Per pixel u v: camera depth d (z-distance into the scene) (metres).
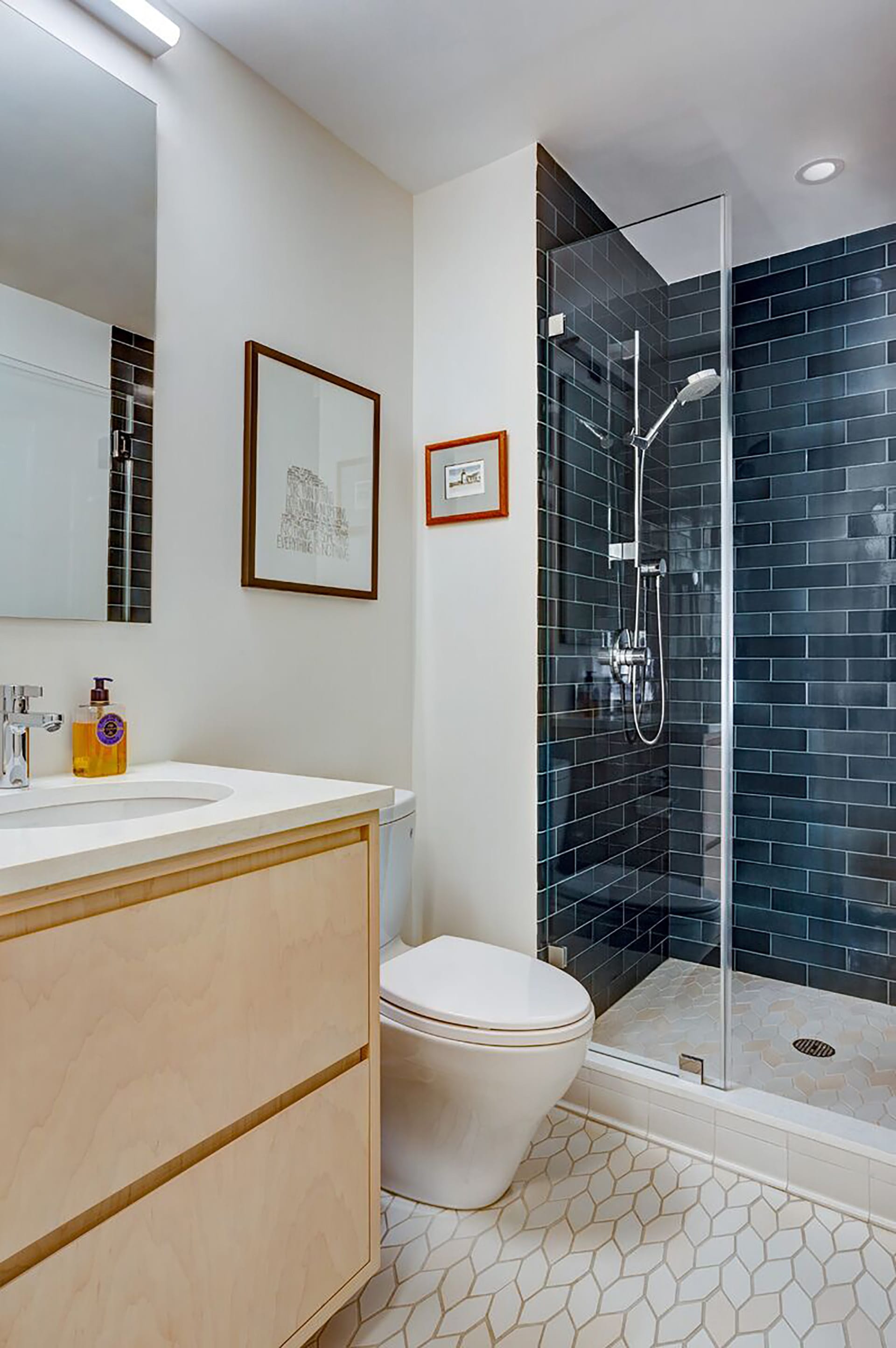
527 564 2.22
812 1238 1.59
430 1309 1.40
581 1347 1.32
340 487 2.12
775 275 2.88
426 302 2.41
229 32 1.77
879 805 2.71
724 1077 1.89
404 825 1.94
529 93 1.99
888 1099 1.99
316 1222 1.20
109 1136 0.91
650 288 2.04
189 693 1.74
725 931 1.91
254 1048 1.09
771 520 2.90
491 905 2.29
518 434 2.23
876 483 2.71
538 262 2.20
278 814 1.11
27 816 1.31
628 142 2.19
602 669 2.13
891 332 2.68
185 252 1.73
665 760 2.02
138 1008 0.94
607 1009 2.08
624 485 2.09
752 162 2.30
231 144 1.84
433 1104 1.60
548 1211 1.67
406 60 1.86
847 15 1.73
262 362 1.89
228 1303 1.06
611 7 1.71
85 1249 0.89
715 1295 1.44
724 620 1.93
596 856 2.13
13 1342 0.82
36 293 1.45
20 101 1.43
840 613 2.78
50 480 1.47
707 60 1.88
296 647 2.01
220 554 1.80
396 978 1.68
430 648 2.41
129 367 1.60
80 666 1.53
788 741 2.87
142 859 0.93
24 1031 0.83
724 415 1.93
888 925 2.68
